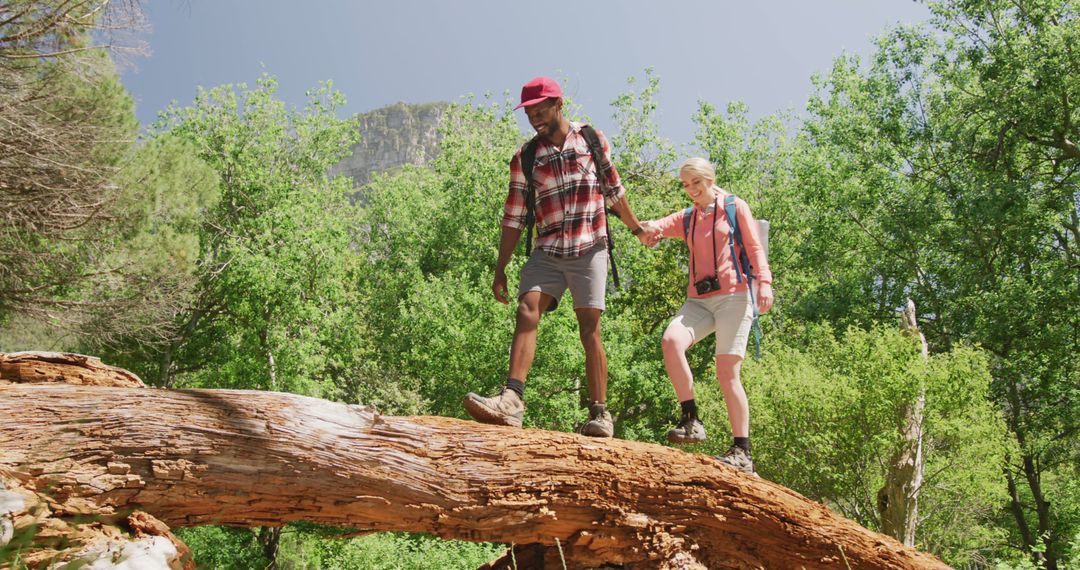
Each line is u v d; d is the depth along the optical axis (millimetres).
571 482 3617
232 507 3289
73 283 14750
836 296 23266
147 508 3162
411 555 16125
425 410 24234
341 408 3504
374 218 31547
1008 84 21750
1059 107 21609
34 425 3084
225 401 3346
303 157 29109
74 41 11766
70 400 3193
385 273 28984
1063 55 20750
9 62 11602
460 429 3639
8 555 2273
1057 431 22094
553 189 4074
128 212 14859
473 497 3539
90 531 2887
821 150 25469
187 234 16797
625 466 3686
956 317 22062
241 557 20125
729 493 3740
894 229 23078
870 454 12773
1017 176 23781
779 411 13438
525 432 3717
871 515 12891
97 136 13391
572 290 4094
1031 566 6750
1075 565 6559
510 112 27766
